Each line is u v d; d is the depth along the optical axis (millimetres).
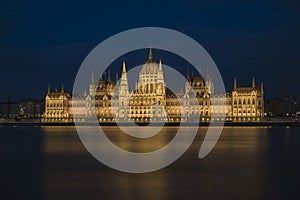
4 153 125000
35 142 170375
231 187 71188
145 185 73188
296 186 71812
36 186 72500
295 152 125188
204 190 68938
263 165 96688
